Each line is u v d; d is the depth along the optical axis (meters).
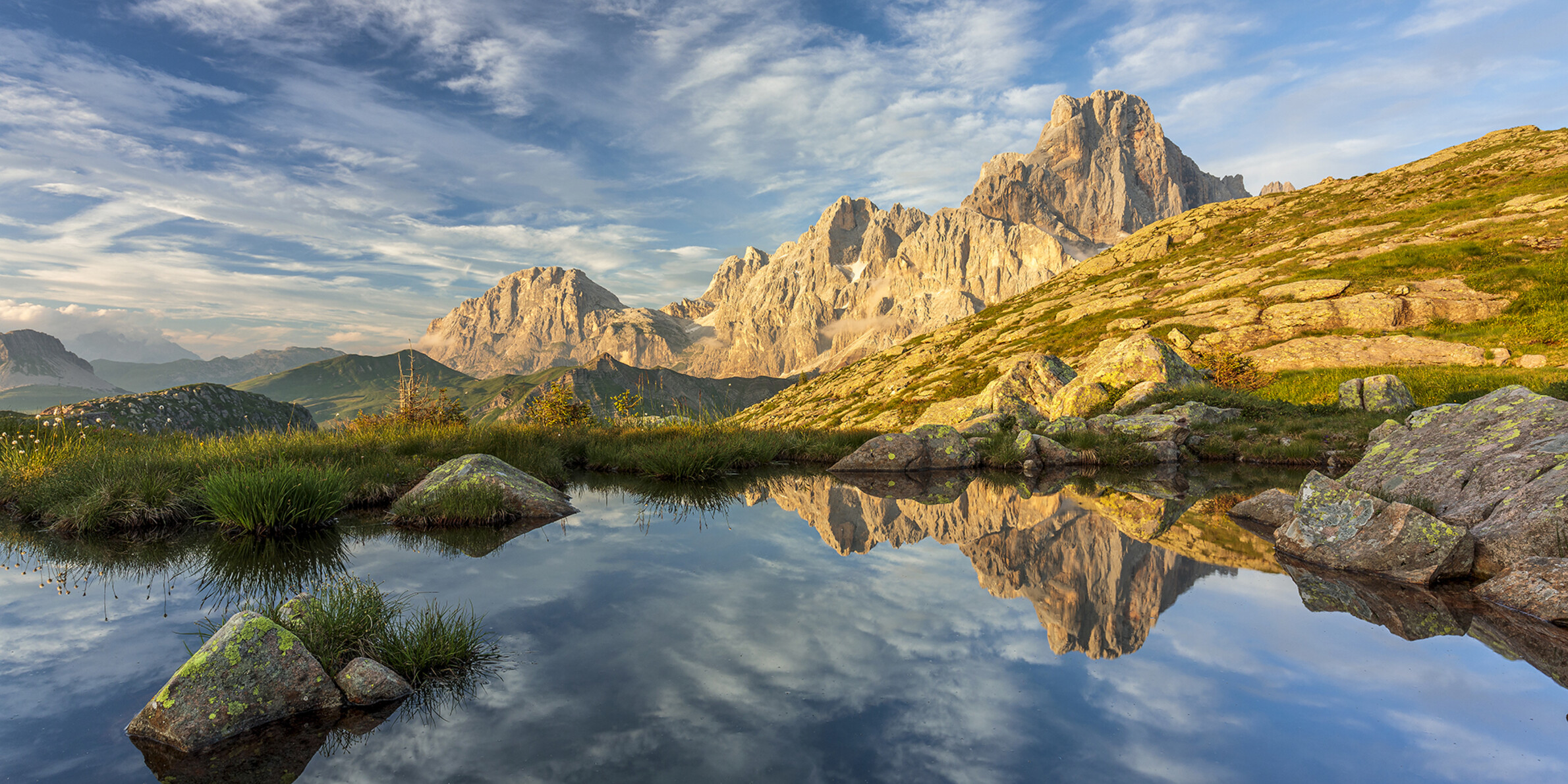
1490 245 41.66
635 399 25.70
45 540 8.32
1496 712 3.66
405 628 4.80
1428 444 9.68
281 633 4.02
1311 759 3.11
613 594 5.91
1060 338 58.44
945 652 4.52
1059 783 2.86
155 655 4.59
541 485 11.29
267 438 14.55
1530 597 5.50
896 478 15.27
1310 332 39.03
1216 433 19.20
